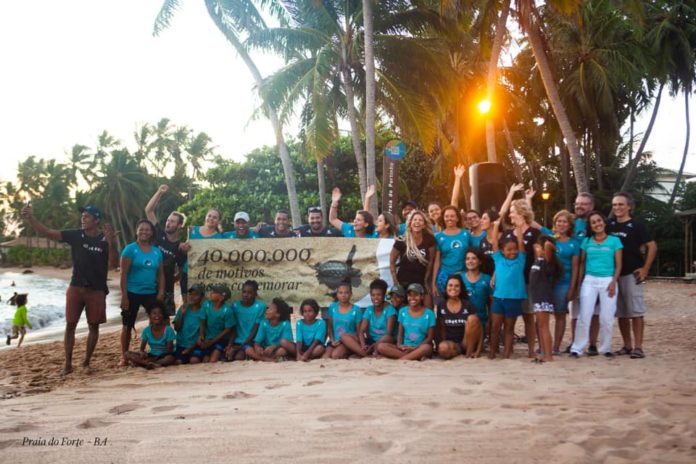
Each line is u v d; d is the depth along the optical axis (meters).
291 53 18.92
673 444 3.42
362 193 18.34
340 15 18.55
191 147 75.81
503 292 7.10
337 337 7.77
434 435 3.64
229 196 31.84
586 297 7.21
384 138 30.77
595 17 25.80
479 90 24.53
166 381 6.17
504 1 15.47
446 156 27.31
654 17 28.94
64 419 4.44
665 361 6.64
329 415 4.18
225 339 7.95
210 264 8.52
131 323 7.82
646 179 39.19
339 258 8.46
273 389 5.39
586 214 7.77
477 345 7.22
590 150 35.09
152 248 7.89
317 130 17.16
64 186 85.25
